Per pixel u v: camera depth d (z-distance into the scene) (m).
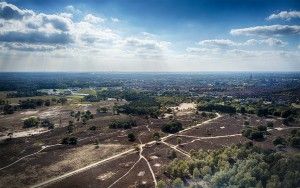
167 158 129.50
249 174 90.06
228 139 159.12
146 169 117.50
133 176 111.25
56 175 116.81
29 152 148.25
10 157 140.88
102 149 148.62
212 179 94.62
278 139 146.62
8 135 185.25
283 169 92.12
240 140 156.75
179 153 135.75
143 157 132.75
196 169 103.44
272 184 83.62
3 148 155.88
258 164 97.88
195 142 154.25
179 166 109.31
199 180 101.12
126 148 148.88
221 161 107.00
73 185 106.38
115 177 111.44
